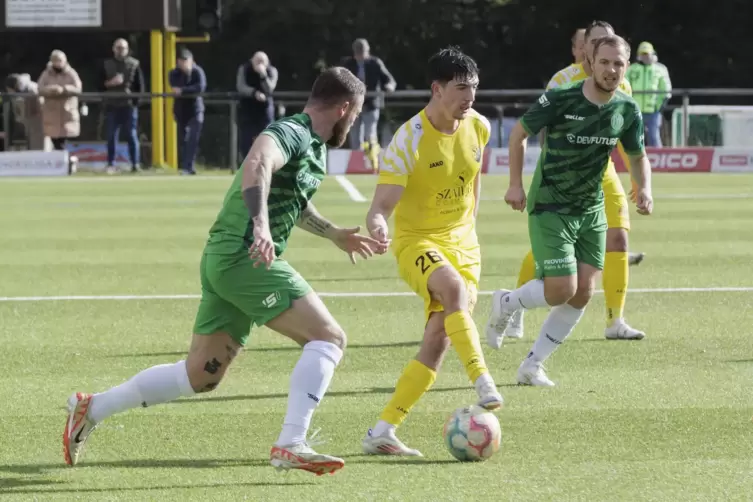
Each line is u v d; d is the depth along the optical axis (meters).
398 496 13.68
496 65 102.31
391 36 103.00
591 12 100.94
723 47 98.88
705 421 16.95
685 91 64.25
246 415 17.44
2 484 14.22
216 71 103.62
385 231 15.77
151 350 22.33
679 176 61.88
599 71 18.61
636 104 19.17
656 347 22.31
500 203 49.44
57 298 28.11
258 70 61.69
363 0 102.88
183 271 32.25
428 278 15.84
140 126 68.19
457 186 16.48
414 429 16.73
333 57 103.56
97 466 14.95
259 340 23.16
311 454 13.94
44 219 44.72
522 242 37.81
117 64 65.44
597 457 15.23
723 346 22.36
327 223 15.66
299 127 14.12
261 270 14.27
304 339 14.41
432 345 15.72
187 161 64.25
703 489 13.87
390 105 65.06
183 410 17.72
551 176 19.12
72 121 64.88
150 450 15.64
